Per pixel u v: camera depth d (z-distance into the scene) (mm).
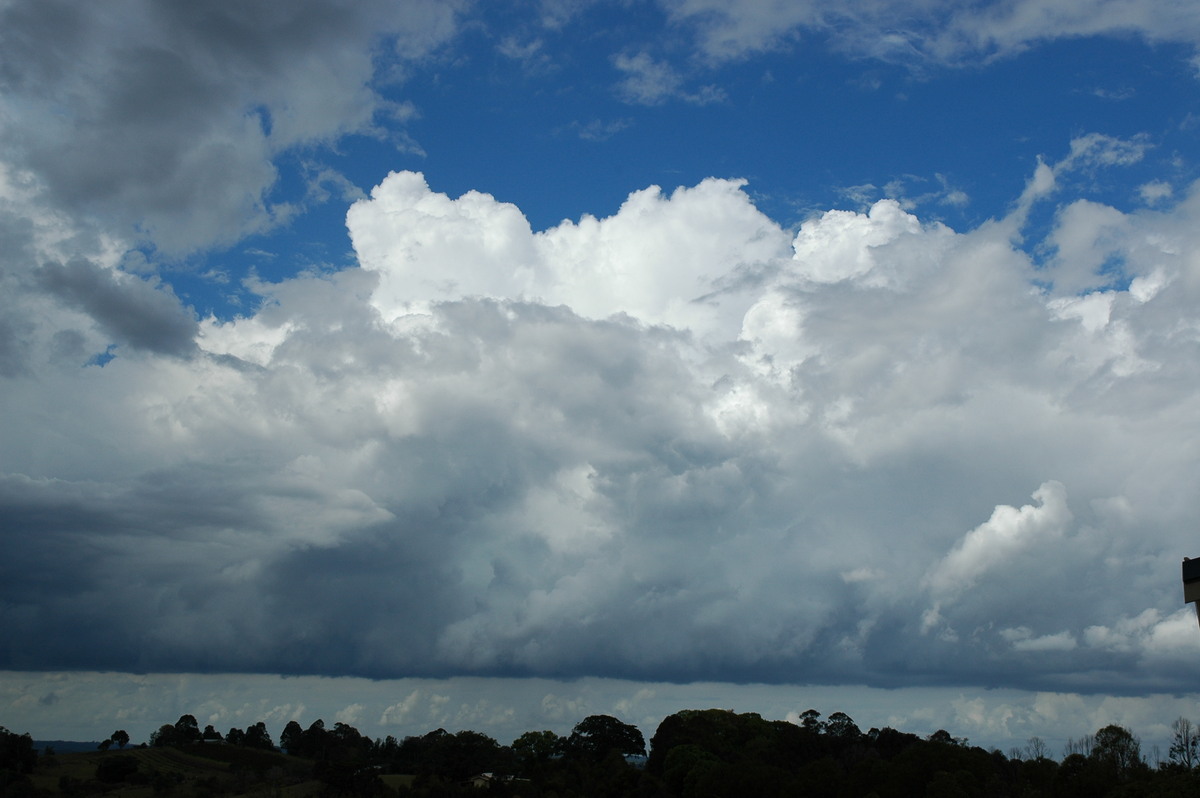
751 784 180500
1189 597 60594
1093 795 159125
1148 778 160625
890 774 167875
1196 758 168875
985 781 170000
